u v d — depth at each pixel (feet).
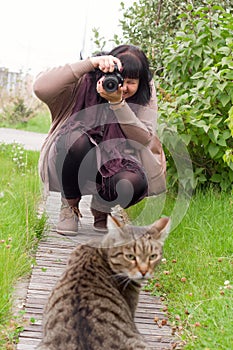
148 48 29.96
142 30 31.45
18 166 30.94
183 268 16.74
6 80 68.95
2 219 19.11
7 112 63.26
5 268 14.92
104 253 12.61
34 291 15.14
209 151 22.30
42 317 12.61
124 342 10.72
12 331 12.89
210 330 12.98
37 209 21.57
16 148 36.91
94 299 11.27
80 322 10.61
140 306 14.92
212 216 20.21
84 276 11.89
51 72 14.73
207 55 23.90
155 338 13.20
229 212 20.36
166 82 25.44
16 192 23.06
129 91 14.85
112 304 11.38
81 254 12.63
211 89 22.62
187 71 24.57
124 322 11.21
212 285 15.53
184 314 14.01
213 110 22.84
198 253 17.48
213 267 16.56
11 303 13.94
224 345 12.25
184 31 24.75
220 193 22.95
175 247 18.06
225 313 13.57
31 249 18.11
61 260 17.51
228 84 22.30
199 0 28.53
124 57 14.74
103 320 10.84
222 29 23.71
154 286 15.96
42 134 57.36
